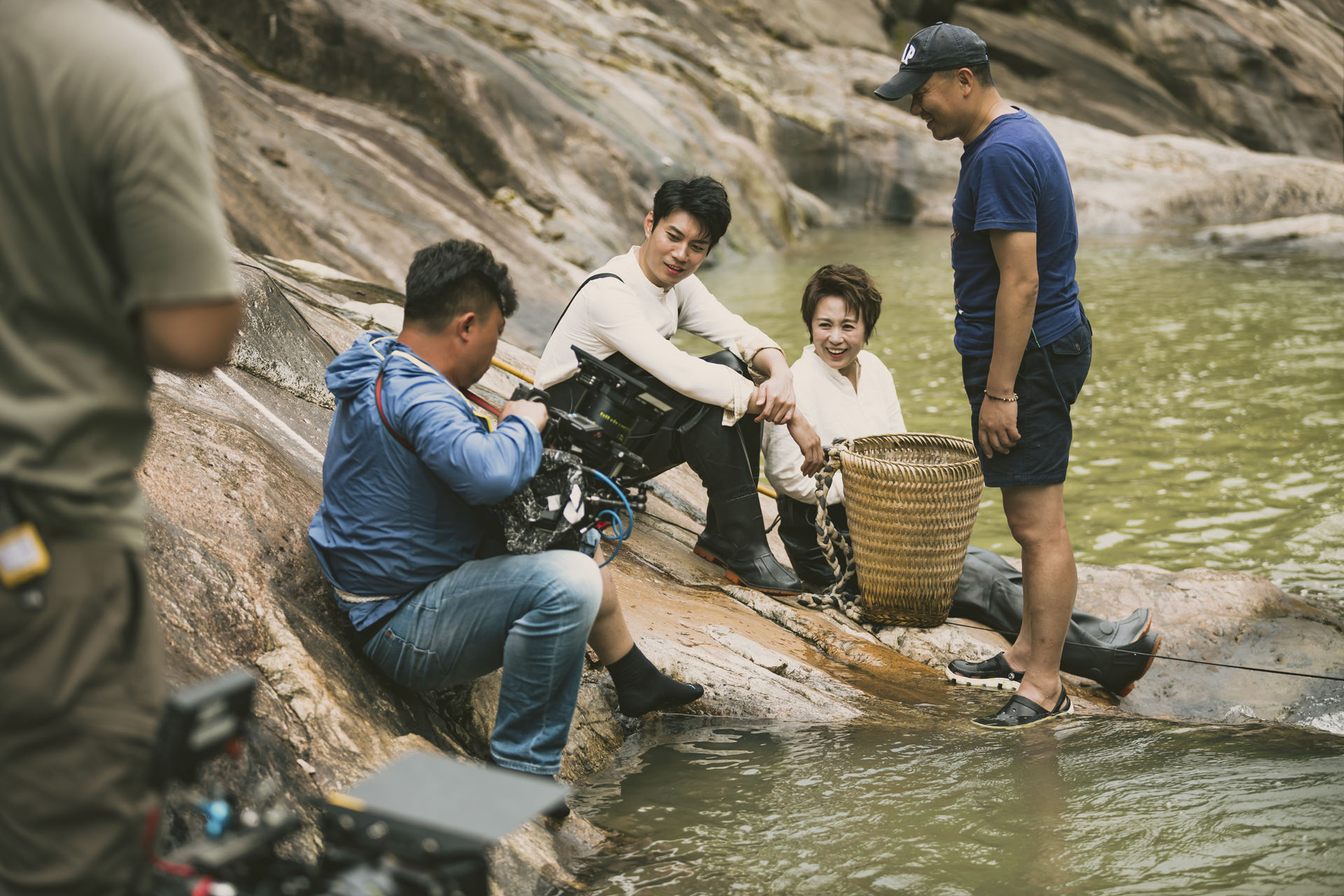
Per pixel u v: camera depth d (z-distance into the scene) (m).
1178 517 6.62
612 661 3.39
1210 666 4.50
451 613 2.84
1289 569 5.82
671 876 2.67
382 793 1.61
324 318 5.26
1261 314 11.96
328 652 2.87
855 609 4.63
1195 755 3.38
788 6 22.33
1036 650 3.88
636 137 15.46
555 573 2.79
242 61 12.37
